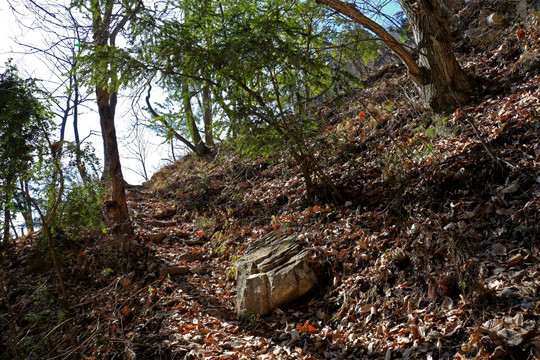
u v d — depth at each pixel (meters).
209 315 4.96
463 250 3.80
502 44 7.32
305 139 6.02
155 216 9.08
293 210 6.59
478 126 5.52
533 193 3.94
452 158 5.11
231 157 10.49
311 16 6.09
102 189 4.98
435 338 3.11
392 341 3.40
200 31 5.80
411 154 5.89
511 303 3.00
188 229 8.16
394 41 6.83
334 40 6.16
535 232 3.49
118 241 6.75
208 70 5.60
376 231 4.96
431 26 6.81
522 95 5.63
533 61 6.27
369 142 7.11
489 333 2.75
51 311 4.64
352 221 5.38
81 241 6.82
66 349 4.09
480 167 4.74
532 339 2.59
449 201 4.64
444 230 4.18
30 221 5.03
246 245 6.42
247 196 8.22
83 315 5.09
